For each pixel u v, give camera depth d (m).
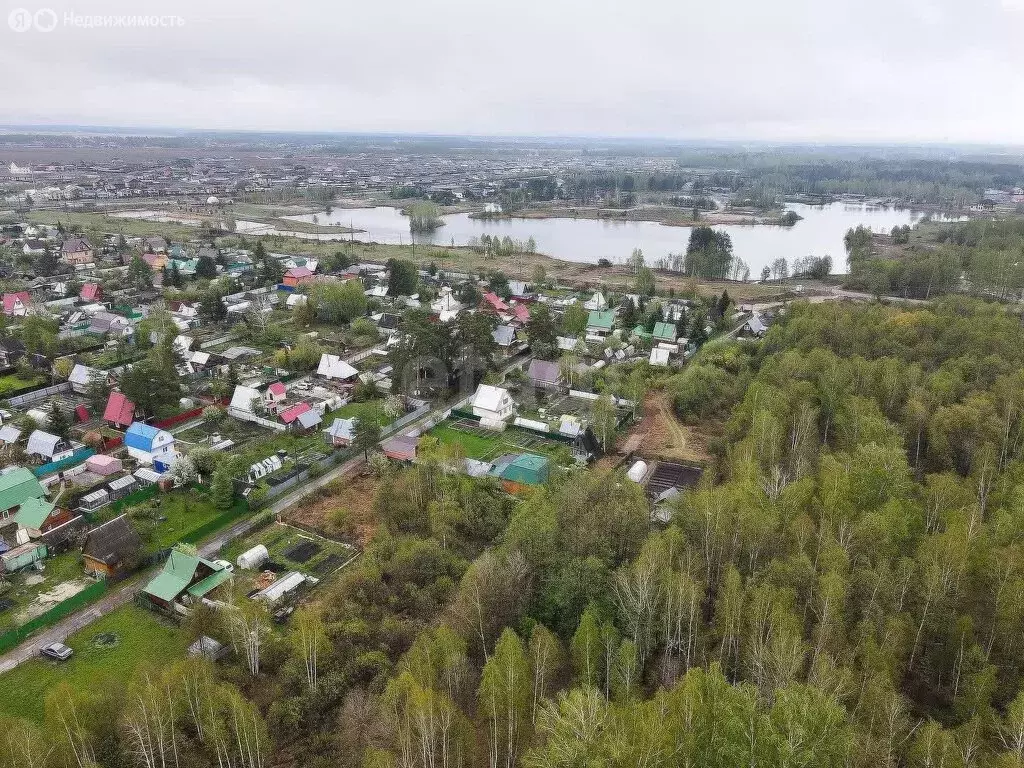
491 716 51.34
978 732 47.94
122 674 61.78
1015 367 115.69
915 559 66.25
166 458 99.62
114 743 49.31
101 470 95.25
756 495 74.75
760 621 57.03
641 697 55.50
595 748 42.81
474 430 116.81
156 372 115.19
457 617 62.59
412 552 72.88
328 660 60.31
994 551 64.94
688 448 110.62
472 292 191.75
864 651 55.69
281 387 120.75
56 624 68.38
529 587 65.62
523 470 95.62
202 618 64.19
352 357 150.25
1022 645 55.69
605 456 107.81
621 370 142.12
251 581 74.12
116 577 75.56
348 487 96.81
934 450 96.75
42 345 138.12
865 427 95.44
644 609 60.38
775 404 102.38
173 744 49.19
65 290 188.50
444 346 132.12
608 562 67.94
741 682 58.06
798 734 41.62
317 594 73.62
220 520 86.38
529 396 130.12
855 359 119.06
